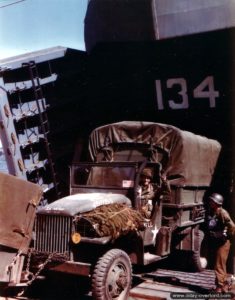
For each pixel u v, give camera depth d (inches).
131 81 466.6
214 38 399.9
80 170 311.6
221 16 378.3
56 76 431.8
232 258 342.0
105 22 416.8
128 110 487.2
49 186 418.0
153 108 475.5
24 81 388.2
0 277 235.8
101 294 233.6
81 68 470.6
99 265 238.2
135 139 336.2
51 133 423.5
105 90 480.7
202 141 361.4
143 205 294.4
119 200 278.4
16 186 242.7
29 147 393.7
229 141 456.4
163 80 452.4
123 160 336.8
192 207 344.5
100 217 247.3
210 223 281.3
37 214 255.4
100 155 346.0
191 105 456.8
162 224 319.0
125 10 402.0
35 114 398.9
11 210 239.9
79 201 262.8
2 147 370.0
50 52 419.2
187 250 346.3
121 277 245.3
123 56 454.0
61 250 246.5
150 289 289.9
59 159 437.1
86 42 464.4
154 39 399.2
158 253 293.0
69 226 246.1
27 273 248.5
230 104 438.9
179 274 347.3
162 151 325.4
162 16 391.5
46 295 273.6
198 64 427.5
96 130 350.6
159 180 305.0
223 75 424.8
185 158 320.2
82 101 476.7
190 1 383.9
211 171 385.4
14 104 377.1
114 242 269.0
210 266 376.8
